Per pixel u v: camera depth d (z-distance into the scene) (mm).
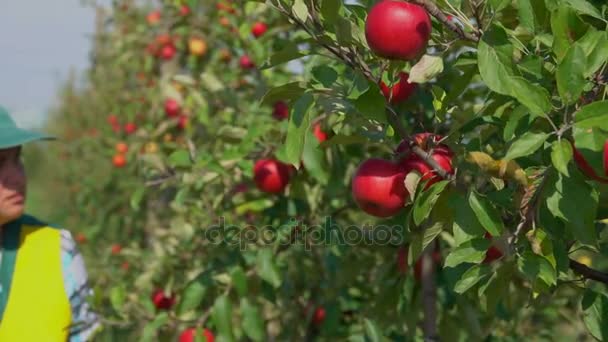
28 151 14695
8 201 3227
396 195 2568
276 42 3773
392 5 2307
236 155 4117
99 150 10414
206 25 7172
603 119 2045
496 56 2195
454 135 2527
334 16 2262
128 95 9617
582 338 4938
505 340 4918
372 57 2490
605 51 2184
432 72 2387
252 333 4098
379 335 4129
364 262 4230
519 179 2266
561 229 2518
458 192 2395
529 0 2428
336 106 2467
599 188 2459
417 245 2559
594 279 2738
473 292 3279
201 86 5660
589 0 2709
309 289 4906
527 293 3895
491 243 2336
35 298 3281
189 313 4227
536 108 2133
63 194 12312
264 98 2527
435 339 3748
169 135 6980
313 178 4238
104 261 8023
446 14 2434
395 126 2441
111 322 4305
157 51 8180
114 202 9352
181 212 5305
